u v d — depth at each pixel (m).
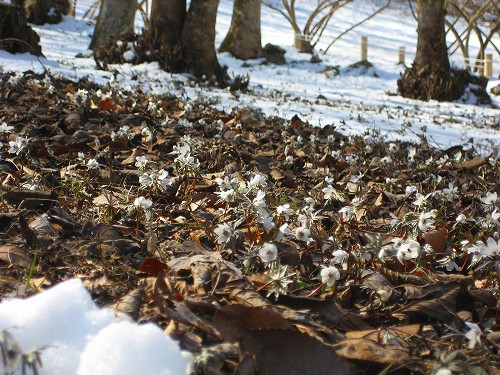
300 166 2.62
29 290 1.15
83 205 1.70
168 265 1.28
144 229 1.57
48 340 0.86
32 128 2.55
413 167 2.82
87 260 1.32
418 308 1.24
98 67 6.99
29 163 2.04
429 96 9.24
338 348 1.07
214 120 3.44
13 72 4.21
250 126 3.45
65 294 0.90
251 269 1.34
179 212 1.75
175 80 6.63
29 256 1.29
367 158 2.97
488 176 2.71
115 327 0.82
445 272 1.56
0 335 0.80
